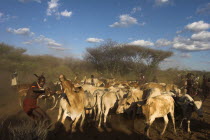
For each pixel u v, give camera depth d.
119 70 27.73
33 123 5.98
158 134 7.69
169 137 7.42
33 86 5.88
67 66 22.23
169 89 11.84
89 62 28.89
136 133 7.76
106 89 10.37
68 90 6.37
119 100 8.60
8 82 14.20
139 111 8.23
